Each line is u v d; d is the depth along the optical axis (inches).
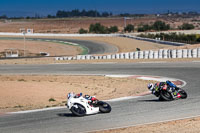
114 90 1498.5
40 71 2230.6
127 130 767.7
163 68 2118.6
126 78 1819.6
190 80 1638.8
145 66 2242.9
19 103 1239.5
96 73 2047.2
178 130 753.6
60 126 823.1
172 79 1711.4
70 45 5684.1
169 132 741.9
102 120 869.8
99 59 2773.1
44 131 782.5
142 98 1203.2
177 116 888.9
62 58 3171.8
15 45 5433.1
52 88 1592.0
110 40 6127.0
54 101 1280.8
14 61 2960.1
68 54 4719.5
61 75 2027.6
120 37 6535.4
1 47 5137.8
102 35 7071.9
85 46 5531.5
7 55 4382.4
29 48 5231.3
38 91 1509.6
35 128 811.4
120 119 877.2
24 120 906.1
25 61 2913.4
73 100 902.4
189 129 757.9
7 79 1923.0
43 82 1785.2
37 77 1983.3
